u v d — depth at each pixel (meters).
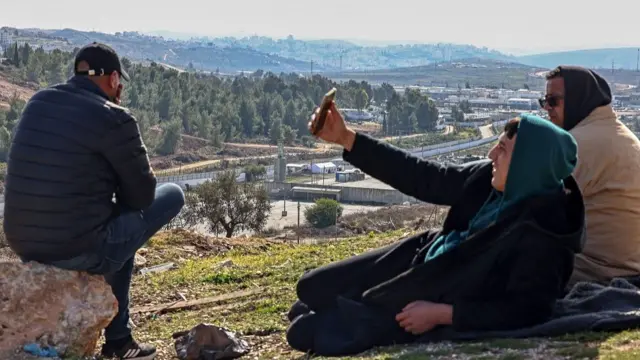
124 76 5.46
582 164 5.73
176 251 12.67
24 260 5.26
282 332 6.66
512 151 4.64
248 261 10.86
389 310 4.98
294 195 71.25
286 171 95.75
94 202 5.15
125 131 5.17
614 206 5.68
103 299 5.27
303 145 126.69
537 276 4.64
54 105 5.11
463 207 5.07
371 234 14.50
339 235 24.70
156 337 6.78
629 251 5.70
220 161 102.19
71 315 5.16
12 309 5.10
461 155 114.50
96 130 5.06
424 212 30.91
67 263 5.17
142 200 5.37
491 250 4.68
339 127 5.12
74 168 5.04
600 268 5.70
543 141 4.57
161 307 8.23
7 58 137.38
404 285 4.82
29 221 5.06
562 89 5.91
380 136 144.00
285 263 10.36
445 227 5.16
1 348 5.06
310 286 5.34
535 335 4.71
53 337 5.14
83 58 5.28
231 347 5.82
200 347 5.79
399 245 5.33
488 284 4.73
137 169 5.26
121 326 5.72
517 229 4.62
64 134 5.04
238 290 8.92
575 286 5.32
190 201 33.22
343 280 5.31
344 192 68.69
